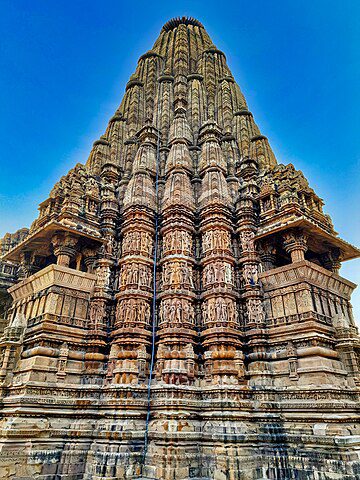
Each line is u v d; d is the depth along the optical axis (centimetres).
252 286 1828
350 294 1961
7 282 2478
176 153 2305
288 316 1680
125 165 2552
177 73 2992
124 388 1573
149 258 1970
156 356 1698
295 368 1562
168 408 1504
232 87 3014
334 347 1648
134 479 1352
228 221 2033
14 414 1437
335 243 1950
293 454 1366
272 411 1512
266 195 2042
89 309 1839
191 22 3825
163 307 1794
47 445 1427
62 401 1550
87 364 1709
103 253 2009
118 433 1438
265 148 2614
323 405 1409
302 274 1684
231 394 1532
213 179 2142
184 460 1371
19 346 1714
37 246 2091
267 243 1958
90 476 1385
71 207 1983
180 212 2008
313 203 2061
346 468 1229
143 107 2978
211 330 1695
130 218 2056
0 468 1296
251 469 1341
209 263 1895
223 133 2703
